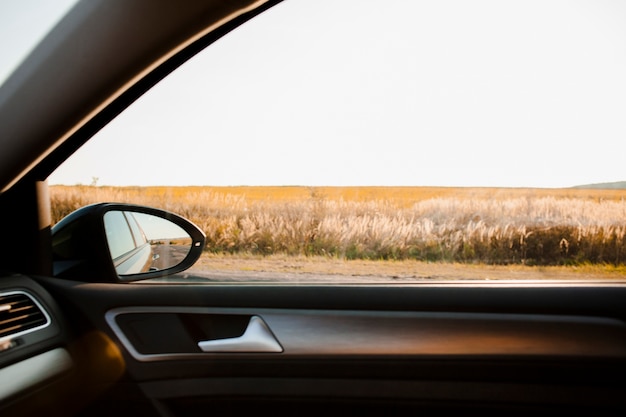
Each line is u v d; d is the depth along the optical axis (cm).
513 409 195
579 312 197
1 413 154
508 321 198
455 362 197
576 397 192
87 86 162
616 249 593
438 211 782
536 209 688
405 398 199
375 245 700
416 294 206
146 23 158
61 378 180
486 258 634
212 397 206
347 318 205
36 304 184
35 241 203
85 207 237
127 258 283
